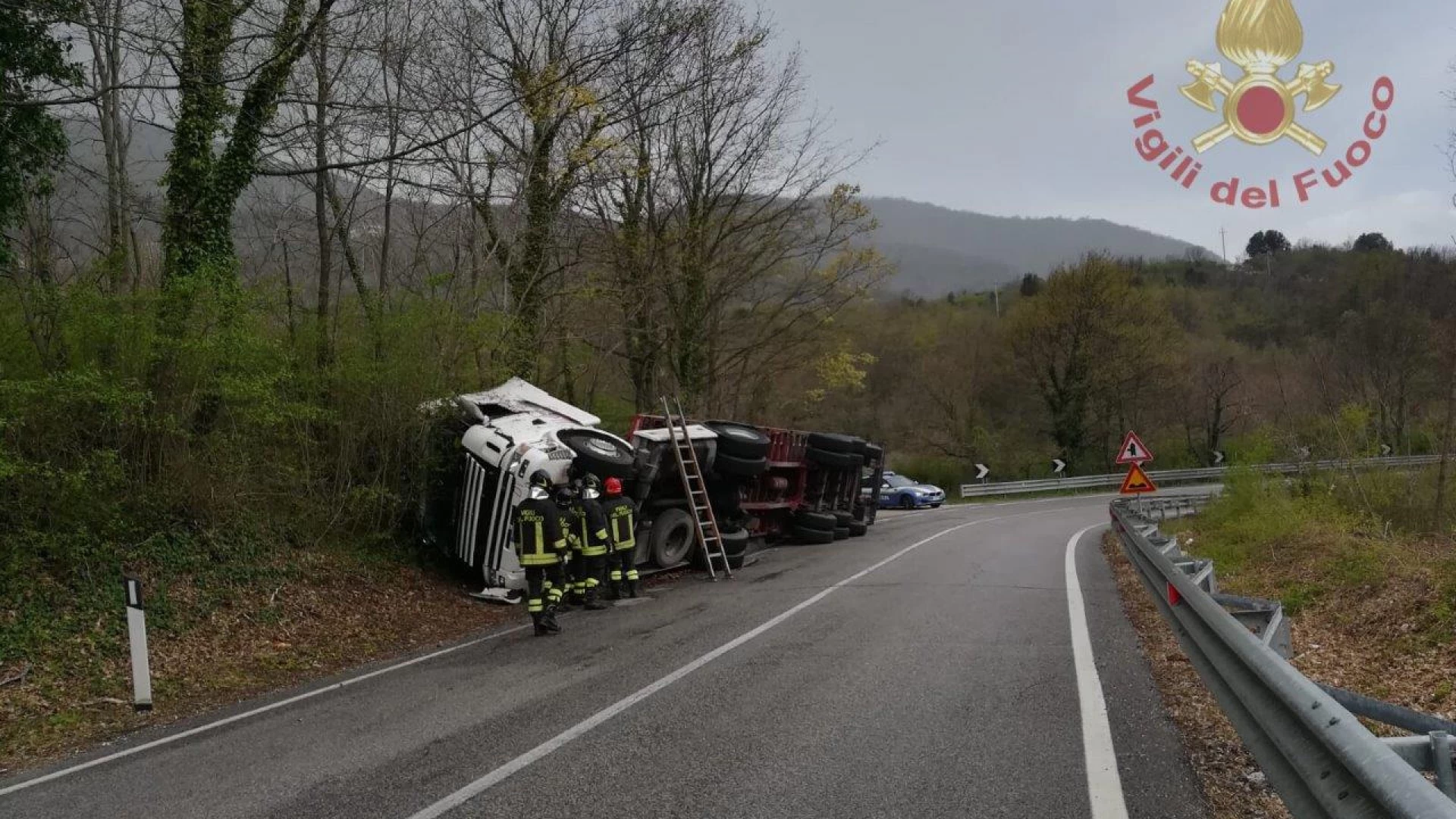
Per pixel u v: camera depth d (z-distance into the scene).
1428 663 7.25
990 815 4.39
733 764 5.20
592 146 17.52
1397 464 17.95
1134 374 46.22
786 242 25.33
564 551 9.97
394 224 17.00
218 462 10.43
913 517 29.58
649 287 22.67
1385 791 2.75
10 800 5.23
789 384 33.22
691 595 12.12
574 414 13.48
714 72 20.22
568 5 16.30
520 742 5.76
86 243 11.99
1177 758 5.16
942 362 51.38
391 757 5.58
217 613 9.44
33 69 10.09
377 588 11.34
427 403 12.56
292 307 12.36
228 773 5.48
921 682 6.94
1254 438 20.36
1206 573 8.20
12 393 8.55
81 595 8.76
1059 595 11.37
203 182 11.34
